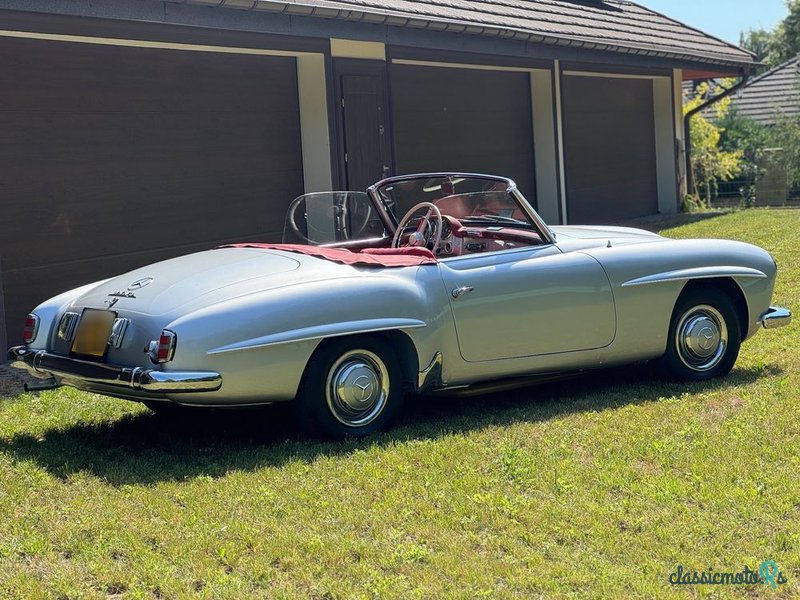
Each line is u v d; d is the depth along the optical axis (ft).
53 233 28.43
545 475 14.71
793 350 23.16
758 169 89.61
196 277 16.78
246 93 34.37
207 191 33.09
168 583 11.36
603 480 14.47
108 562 11.95
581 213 55.16
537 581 11.33
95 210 29.58
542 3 51.42
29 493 14.33
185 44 30.01
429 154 43.70
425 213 20.39
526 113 49.80
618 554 12.14
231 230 33.94
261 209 34.99
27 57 27.71
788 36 178.19
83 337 16.74
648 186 61.93
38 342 17.67
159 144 31.48
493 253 18.71
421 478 14.79
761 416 17.48
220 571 11.68
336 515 13.37
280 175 35.70
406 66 42.34
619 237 20.84
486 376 18.47
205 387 15.34
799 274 33.42
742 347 23.67
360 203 20.76
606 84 57.52
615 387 20.52
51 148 28.35
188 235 32.45
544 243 19.48
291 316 16.01
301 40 33.99
